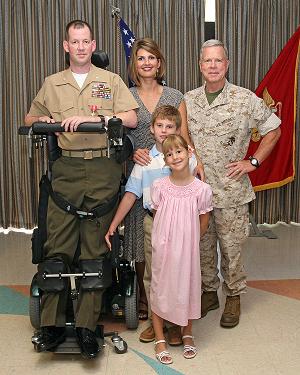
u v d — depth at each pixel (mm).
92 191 2648
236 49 4883
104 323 3105
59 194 2666
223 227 2996
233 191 2947
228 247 3016
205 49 2812
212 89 2912
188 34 4824
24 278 3812
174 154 2576
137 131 3010
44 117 2588
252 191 3055
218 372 2564
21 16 4730
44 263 2633
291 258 4238
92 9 4727
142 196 2893
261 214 5156
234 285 3062
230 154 2926
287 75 4664
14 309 3301
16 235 4887
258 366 2615
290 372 2562
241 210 3000
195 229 2639
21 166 4938
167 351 2721
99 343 2639
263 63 4949
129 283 2969
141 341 2871
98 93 2730
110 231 2732
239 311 3105
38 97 2820
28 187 4957
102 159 2695
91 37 2676
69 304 2830
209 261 3154
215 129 2900
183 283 2617
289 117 4742
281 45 4930
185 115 3039
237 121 2881
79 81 2744
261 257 4262
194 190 2650
